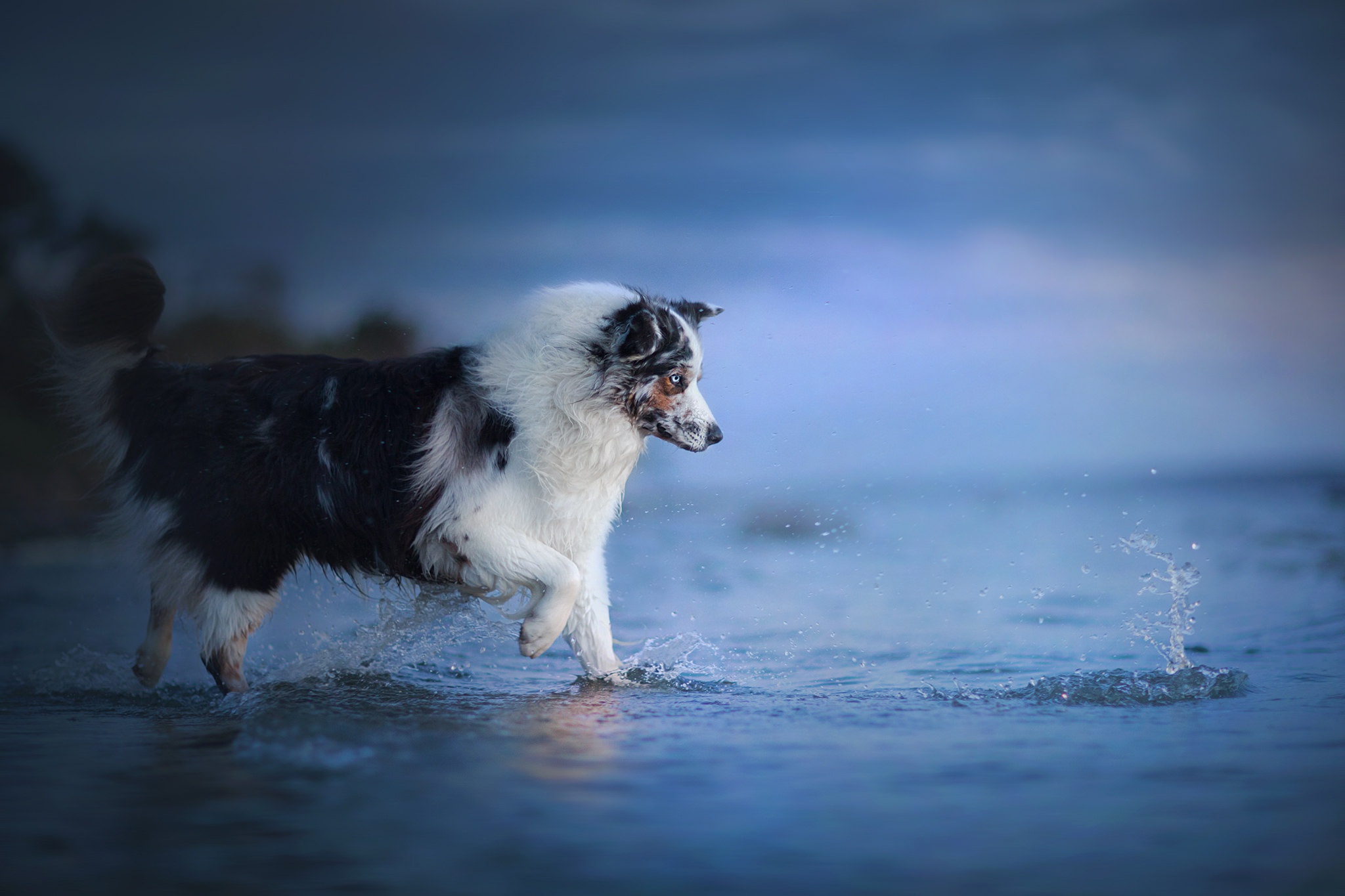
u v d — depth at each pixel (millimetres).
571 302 6668
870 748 4773
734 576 11180
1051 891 3125
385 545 6680
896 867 3305
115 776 4387
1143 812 3805
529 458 6562
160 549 6809
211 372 6918
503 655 7875
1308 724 5152
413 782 4230
